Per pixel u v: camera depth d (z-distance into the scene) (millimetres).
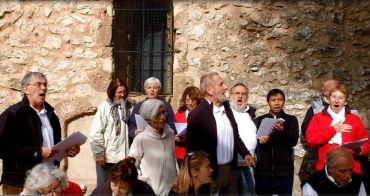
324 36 8289
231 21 8344
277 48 8328
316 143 6402
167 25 8609
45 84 5746
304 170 8211
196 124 5918
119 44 8641
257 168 6914
